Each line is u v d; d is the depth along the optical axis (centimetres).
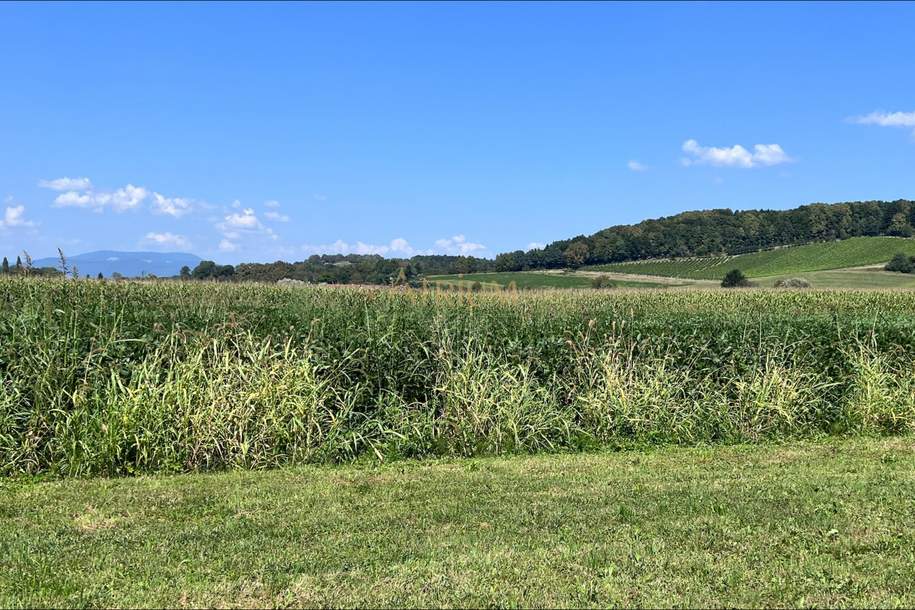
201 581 404
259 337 821
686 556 446
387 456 759
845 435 923
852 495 595
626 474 680
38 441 677
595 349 923
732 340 983
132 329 797
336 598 381
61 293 1045
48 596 381
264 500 581
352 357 834
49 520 521
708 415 900
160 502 571
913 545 470
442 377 844
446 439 792
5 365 715
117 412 678
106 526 510
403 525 516
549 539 482
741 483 642
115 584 399
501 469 701
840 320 1085
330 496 595
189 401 708
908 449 811
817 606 378
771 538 483
